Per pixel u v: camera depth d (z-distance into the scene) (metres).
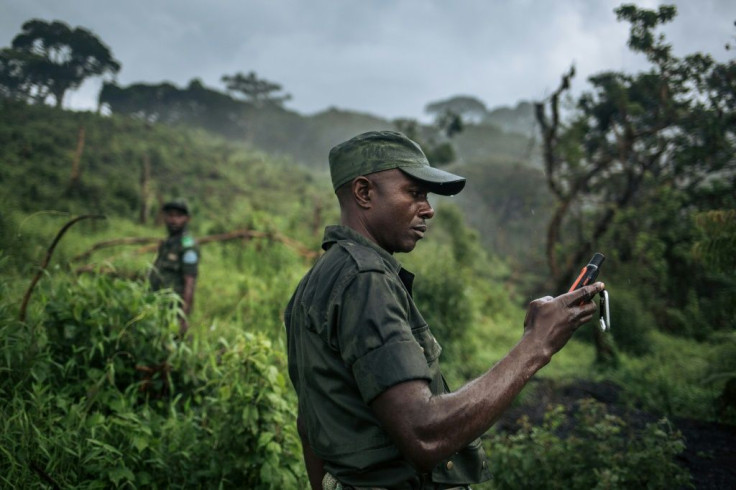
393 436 1.12
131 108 66.88
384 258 1.37
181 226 4.89
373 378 1.13
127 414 2.71
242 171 39.53
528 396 5.82
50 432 2.61
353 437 1.24
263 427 2.78
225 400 2.90
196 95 85.56
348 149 1.41
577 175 9.21
